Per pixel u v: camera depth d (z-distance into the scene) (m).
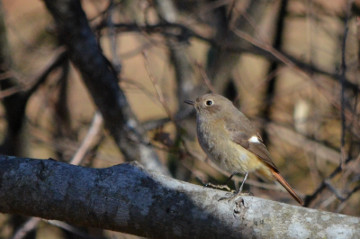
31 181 6.09
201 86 12.45
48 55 12.85
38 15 14.31
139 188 5.93
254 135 9.35
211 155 9.48
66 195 6.00
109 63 9.59
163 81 13.36
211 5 12.13
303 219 5.58
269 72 13.95
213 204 5.79
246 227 5.68
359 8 11.73
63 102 12.99
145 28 11.27
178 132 9.75
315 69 12.30
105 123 9.66
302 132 12.70
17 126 11.73
